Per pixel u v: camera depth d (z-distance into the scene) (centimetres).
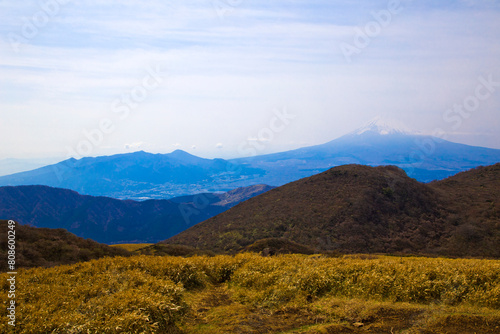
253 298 863
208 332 657
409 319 684
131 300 718
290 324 691
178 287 840
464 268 938
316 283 918
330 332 636
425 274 901
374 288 859
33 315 664
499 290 773
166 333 662
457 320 661
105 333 609
